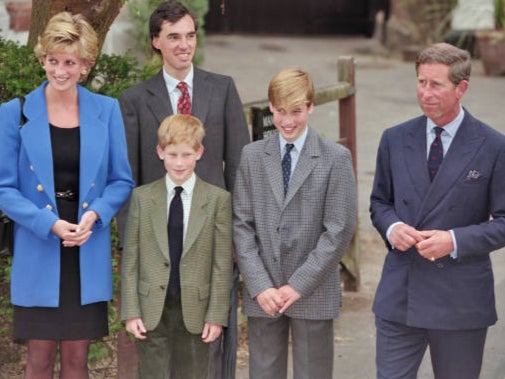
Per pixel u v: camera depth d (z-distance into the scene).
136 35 9.80
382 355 5.20
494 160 4.87
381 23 26.28
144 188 5.27
